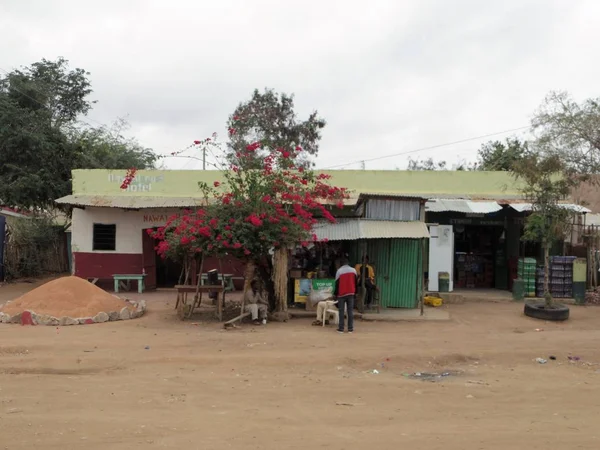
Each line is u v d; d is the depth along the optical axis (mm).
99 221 20703
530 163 14859
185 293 14773
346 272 12500
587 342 11375
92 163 26109
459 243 20969
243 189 13719
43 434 5797
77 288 14164
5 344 10438
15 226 24062
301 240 13688
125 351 10094
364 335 12031
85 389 7762
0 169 23797
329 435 5891
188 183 20578
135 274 20578
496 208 18094
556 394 7824
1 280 22625
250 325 13188
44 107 26203
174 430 6004
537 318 14547
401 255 16188
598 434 5969
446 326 13633
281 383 8258
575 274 17375
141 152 31516
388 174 20500
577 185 16688
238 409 6918
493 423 6402
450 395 7699
